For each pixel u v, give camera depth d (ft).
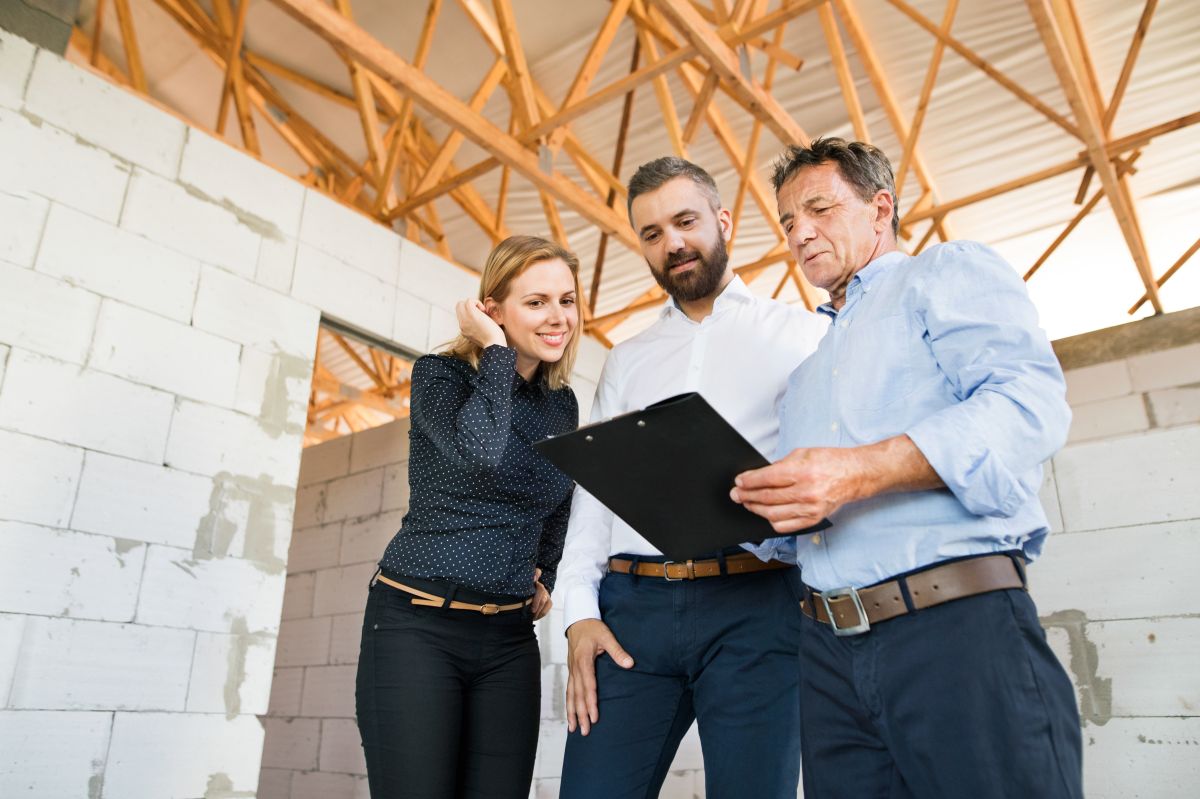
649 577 5.25
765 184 18.98
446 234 21.86
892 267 4.03
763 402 5.39
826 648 3.67
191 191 9.87
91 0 18.40
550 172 14.14
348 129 20.61
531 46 16.98
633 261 21.04
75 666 7.79
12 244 8.22
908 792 3.42
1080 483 11.30
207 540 9.04
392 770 4.72
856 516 3.56
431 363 5.41
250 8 17.70
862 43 15.64
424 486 5.20
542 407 5.65
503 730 5.16
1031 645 3.12
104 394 8.55
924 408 3.57
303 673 12.51
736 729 4.80
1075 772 2.97
